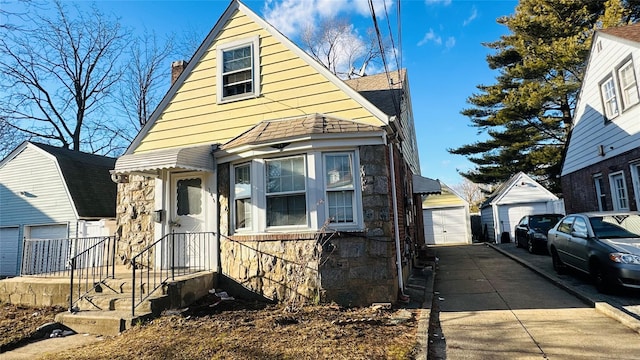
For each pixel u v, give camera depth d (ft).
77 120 82.89
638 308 19.86
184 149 26.04
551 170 72.54
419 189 46.50
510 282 28.96
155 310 20.63
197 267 27.81
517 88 77.97
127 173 29.04
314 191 24.00
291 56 28.78
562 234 29.12
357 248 23.17
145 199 30.68
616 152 35.53
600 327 17.70
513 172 77.25
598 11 67.97
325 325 18.42
